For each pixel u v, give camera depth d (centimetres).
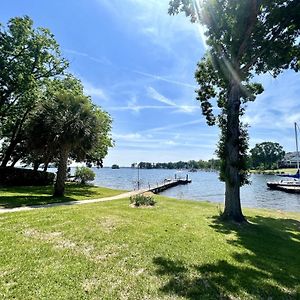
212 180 7862
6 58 2261
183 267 591
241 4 1159
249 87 1639
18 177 2798
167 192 4234
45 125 1747
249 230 1074
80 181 3797
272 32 1234
